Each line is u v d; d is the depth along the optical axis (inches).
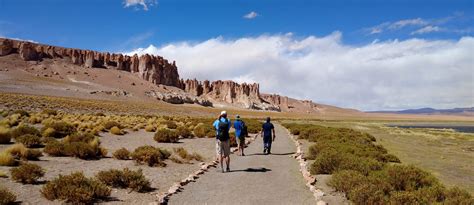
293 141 1116.5
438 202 354.0
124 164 562.9
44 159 564.7
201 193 392.8
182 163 611.5
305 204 352.5
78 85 7135.8
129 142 904.9
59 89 5654.5
